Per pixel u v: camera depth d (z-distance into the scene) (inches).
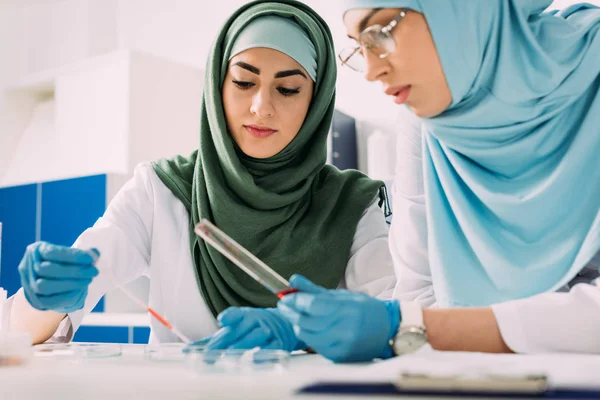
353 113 118.6
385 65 45.6
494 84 46.5
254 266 37.0
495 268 46.3
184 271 63.2
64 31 164.6
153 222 65.4
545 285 45.0
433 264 49.4
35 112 157.9
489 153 47.8
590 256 43.4
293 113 63.5
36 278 47.2
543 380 20.3
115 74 128.6
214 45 65.2
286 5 65.7
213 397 22.0
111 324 106.6
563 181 45.6
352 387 21.1
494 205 47.1
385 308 36.1
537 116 47.1
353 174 71.6
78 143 133.4
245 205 64.7
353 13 46.1
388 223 71.2
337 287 65.1
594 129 45.7
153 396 22.9
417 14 44.6
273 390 21.5
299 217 66.4
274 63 61.7
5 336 32.9
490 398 20.1
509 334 36.5
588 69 46.3
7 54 173.3
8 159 154.5
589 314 35.7
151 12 151.2
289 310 35.0
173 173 67.7
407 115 57.1
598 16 48.1
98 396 24.0
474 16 45.3
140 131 127.0
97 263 46.5
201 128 66.9
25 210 130.2
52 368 29.1
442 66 45.6
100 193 120.0
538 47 45.9
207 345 39.3
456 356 32.1
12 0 169.5
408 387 20.8
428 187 51.2
